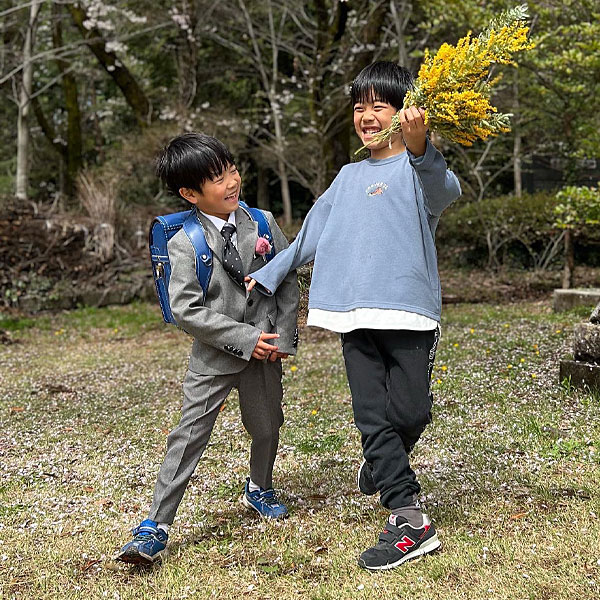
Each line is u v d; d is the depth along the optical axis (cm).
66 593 252
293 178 1683
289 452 389
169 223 284
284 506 307
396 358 257
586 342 456
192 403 279
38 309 1130
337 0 1184
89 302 1167
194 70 1496
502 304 1012
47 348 855
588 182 1430
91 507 329
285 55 1884
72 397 577
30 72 1630
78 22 1574
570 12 855
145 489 349
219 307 279
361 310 254
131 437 444
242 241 287
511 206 1309
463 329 762
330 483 338
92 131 2338
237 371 279
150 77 2005
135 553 260
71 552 283
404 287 254
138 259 1275
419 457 361
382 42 1298
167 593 246
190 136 277
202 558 271
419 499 306
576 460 338
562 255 1336
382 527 284
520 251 1373
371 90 269
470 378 511
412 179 262
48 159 2375
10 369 720
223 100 1936
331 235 271
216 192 275
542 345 618
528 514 283
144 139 1444
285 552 269
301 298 301
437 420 418
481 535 269
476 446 366
